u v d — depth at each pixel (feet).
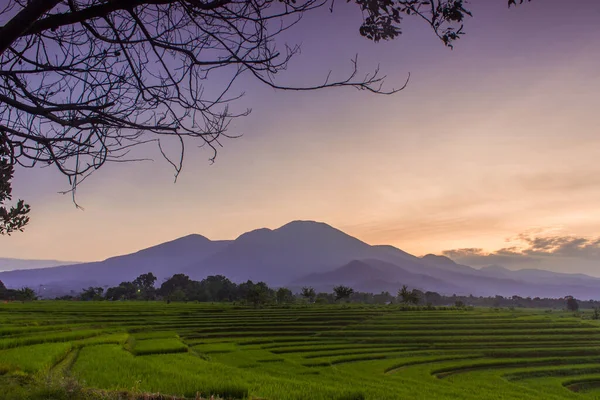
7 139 14.34
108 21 13.44
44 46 14.32
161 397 36.78
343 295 463.42
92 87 14.48
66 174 14.40
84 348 117.91
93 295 550.36
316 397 76.59
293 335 214.90
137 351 124.88
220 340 181.16
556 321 283.18
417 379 130.11
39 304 325.42
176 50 14.02
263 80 14.08
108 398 32.76
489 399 104.63
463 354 177.99
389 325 246.47
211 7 13.53
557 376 156.35
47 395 30.19
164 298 528.63
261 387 81.25
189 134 14.35
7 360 86.48
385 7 14.90
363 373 131.23
